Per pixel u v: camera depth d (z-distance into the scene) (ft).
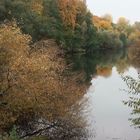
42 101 61.00
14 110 59.72
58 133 64.28
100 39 339.98
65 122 64.34
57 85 63.72
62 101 64.49
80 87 77.05
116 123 81.66
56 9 241.76
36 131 63.52
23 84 59.82
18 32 69.41
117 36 391.86
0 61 60.85
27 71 60.90
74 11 264.52
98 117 86.07
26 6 190.29
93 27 306.76
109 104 100.53
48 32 199.82
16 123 62.64
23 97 59.62
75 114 66.64
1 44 61.72
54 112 63.05
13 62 60.54
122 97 110.63
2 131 58.23
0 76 60.18
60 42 225.35
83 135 66.90
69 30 257.96
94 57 274.36
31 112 62.34
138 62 239.91
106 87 129.80
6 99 59.57
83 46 287.48
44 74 62.69
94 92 118.01
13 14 170.30
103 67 203.82
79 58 249.55
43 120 64.13
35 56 68.08
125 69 195.31
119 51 362.33
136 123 46.42
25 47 67.62
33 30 181.78
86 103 88.38
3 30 64.18
